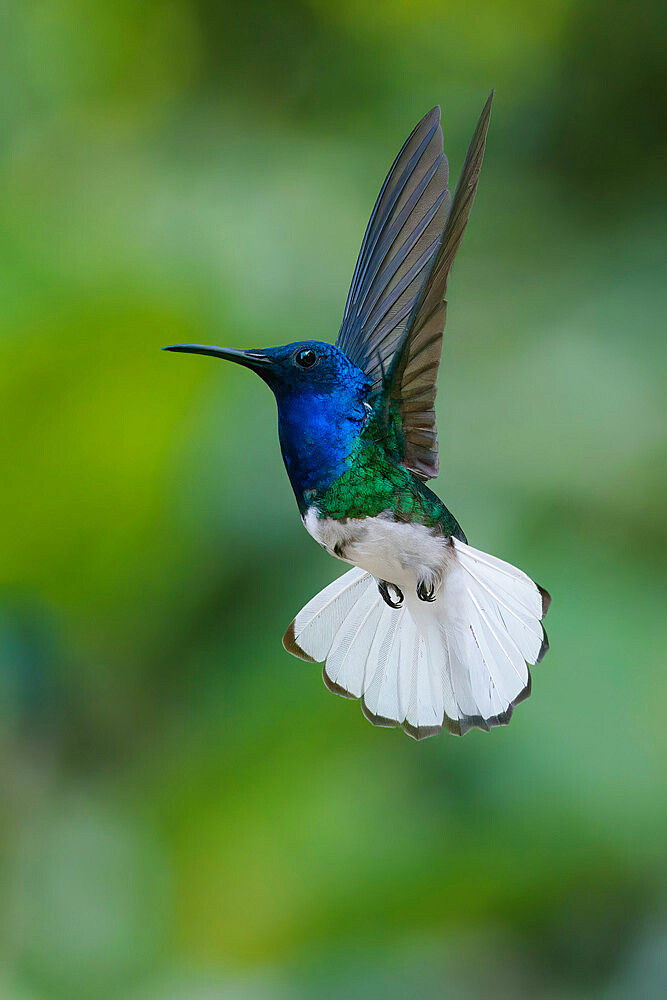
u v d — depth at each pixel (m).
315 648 2.01
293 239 2.60
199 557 2.16
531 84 3.18
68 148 2.84
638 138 3.10
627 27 3.12
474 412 2.41
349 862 2.15
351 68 3.21
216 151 2.96
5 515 2.10
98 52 2.98
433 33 3.20
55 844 2.16
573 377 2.45
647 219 2.89
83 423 2.09
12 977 2.14
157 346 2.09
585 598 2.22
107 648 2.15
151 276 2.11
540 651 2.00
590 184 3.08
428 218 2.02
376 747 2.16
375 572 2.00
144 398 2.09
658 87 3.10
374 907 2.15
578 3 3.13
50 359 2.08
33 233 2.10
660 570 2.24
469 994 2.17
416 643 2.00
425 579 2.00
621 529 2.29
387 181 2.02
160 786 2.16
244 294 2.37
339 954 2.15
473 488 2.29
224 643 2.18
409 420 2.00
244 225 2.58
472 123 3.16
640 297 2.65
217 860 2.16
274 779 2.16
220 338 2.12
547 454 2.33
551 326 2.62
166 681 2.17
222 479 2.19
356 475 2.00
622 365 2.48
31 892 2.16
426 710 2.00
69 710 2.16
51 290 2.09
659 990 2.20
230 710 2.17
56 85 2.93
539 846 2.17
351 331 2.02
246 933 2.15
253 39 3.17
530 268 2.87
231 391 2.23
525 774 2.17
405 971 2.16
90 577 2.13
